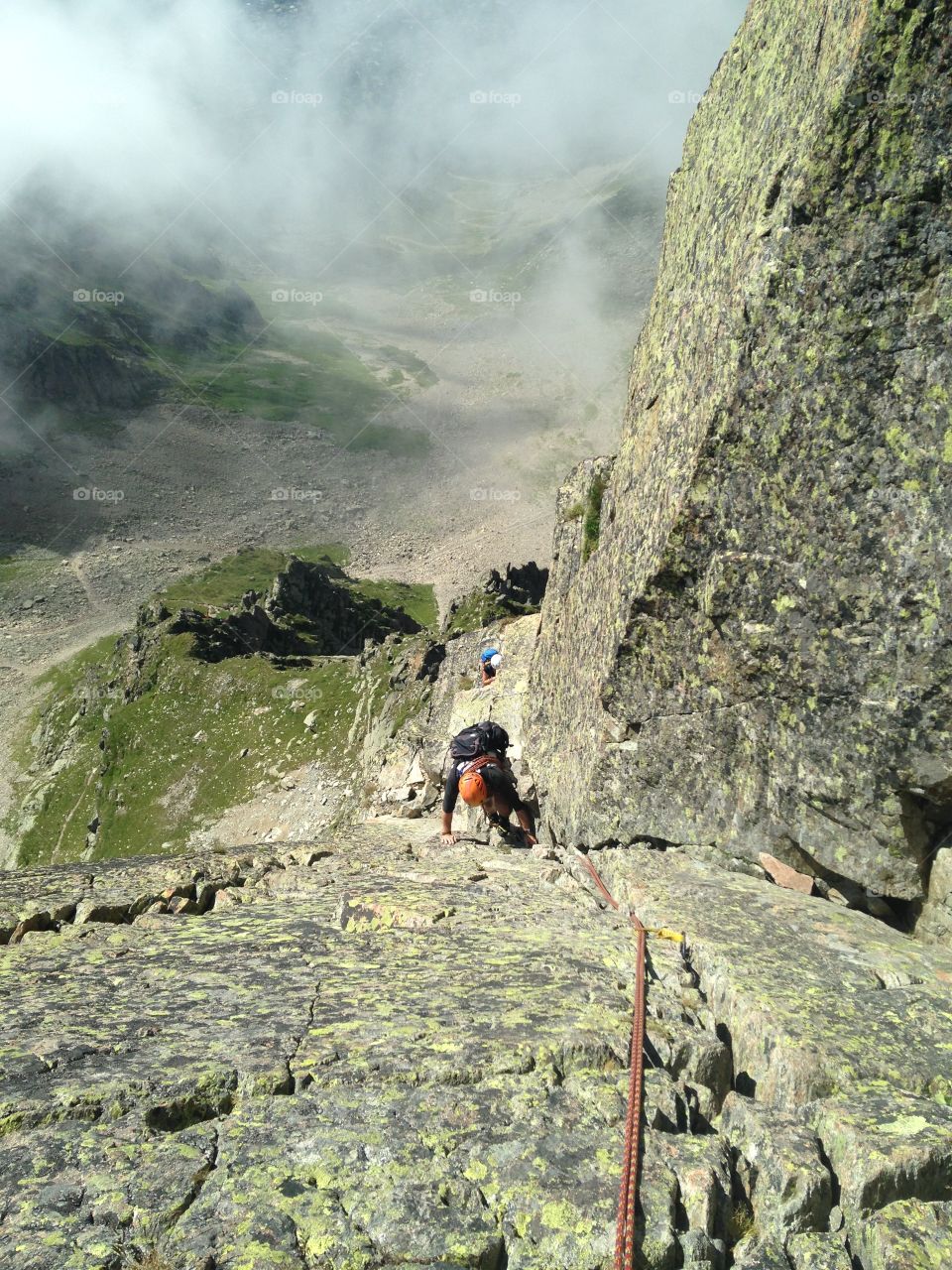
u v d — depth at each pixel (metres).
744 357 7.99
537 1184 3.86
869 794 7.82
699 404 8.64
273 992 5.69
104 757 101.44
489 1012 5.32
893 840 7.82
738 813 8.87
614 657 9.70
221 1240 3.44
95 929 7.15
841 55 7.01
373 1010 5.36
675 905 7.54
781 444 7.89
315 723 89.44
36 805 107.94
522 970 6.05
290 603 155.62
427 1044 4.88
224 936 6.93
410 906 7.47
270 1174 3.84
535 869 9.33
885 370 7.30
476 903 7.80
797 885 8.39
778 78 8.27
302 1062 4.68
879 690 7.61
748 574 8.31
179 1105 4.30
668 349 9.87
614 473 11.50
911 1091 4.81
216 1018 5.26
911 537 7.32
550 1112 4.35
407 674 79.88
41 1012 5.32
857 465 7.50
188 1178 3.78
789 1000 5.68
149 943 6.79
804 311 7.56
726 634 8.62
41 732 129.62
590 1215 3.68
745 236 8.14
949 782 7.45
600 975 6.00
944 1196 4.15
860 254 7.24
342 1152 3.99
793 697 8.23
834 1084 4.85
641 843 9.71
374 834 12.21
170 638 115.50
